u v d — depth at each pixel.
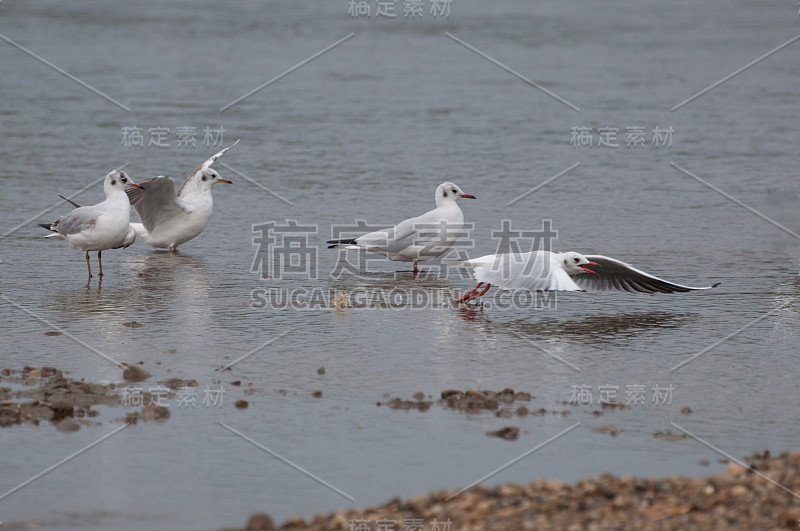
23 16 57.12
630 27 54.88
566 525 8.22
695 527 8.05
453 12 61.16
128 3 64.75
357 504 9.15
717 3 67.25
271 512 9.02
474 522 8.45
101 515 8.93
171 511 9.01
